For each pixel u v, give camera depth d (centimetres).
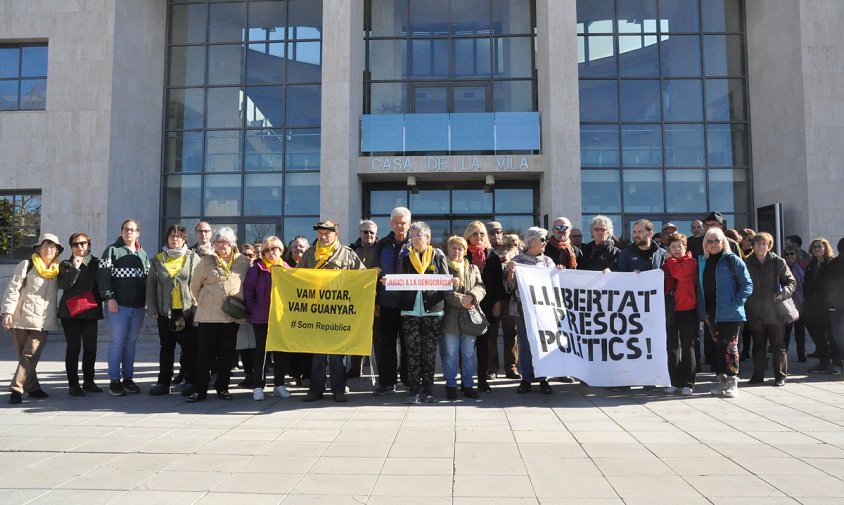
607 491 372
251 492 372
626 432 525
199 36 1834
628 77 1734
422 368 670
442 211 1773
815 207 1473
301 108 1792
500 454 455
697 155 1720
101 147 1575
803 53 1497
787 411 612
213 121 1812
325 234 700
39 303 690
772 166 1616
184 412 620
